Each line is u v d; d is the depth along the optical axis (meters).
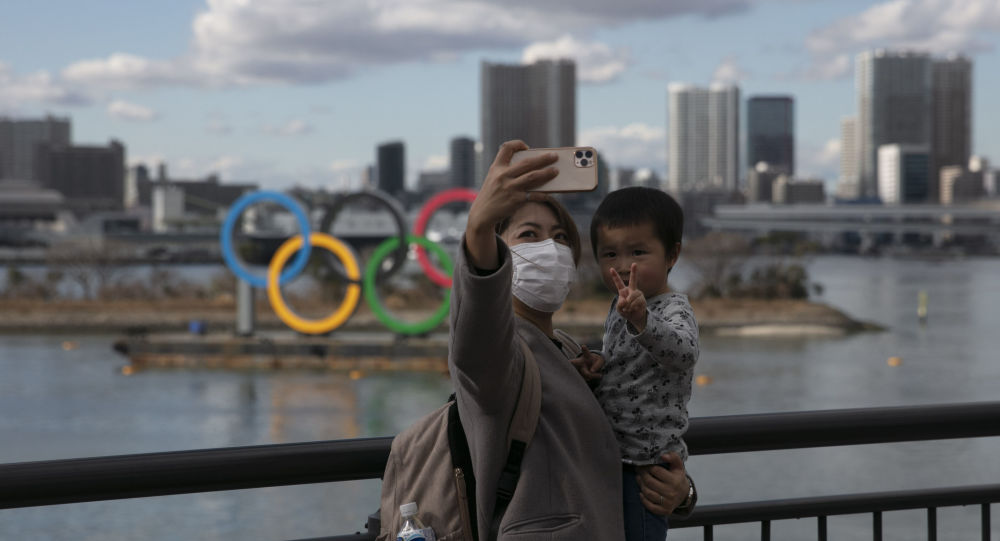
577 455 2.21
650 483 2.35
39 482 2.28
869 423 2.92
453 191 51.00
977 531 18.86
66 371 52.56
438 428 2.32
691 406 40.22
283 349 53.72
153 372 52.00
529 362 2.21
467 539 2.23
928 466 26.38
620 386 2.40
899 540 18.78
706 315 82.69
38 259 198.25
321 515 22.44
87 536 20.92
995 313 89.94
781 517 3.00
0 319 81.69
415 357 52.31
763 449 2.85
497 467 2.16
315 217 151.75
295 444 2.52
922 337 70.62
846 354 60.25
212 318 83.56
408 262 114.62
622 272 2.45
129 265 113.19
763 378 48.91
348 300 52.09
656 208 2.44
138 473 2.36
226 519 22.12
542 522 2.14
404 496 2.36
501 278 2.02
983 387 45.78
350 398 42.66
